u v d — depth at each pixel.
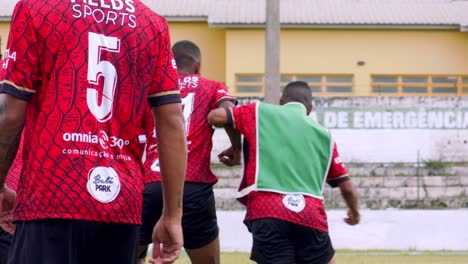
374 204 24.47
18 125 3.24
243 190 6.36
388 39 36.78
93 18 3.30
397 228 19.81
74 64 3.24
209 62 37.47
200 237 6.64
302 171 6.34
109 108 3.30
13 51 3.22
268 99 23.56
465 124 26.72
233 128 6.57
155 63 3.43
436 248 19.53
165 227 3.51
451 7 37.53
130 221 3.31
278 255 6.21
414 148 26.73
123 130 3.34
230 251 16.48
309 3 37.69
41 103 3.24
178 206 3.51
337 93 36.91
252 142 6.35
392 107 26.73
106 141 3.29
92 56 3.27
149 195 6.38
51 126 3.21
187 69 6.81
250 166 6.35
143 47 3.39
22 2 3.26
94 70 3.27
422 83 36.88
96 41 3.28
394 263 12.34
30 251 3.19
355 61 36.75
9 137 3.26
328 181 6.71
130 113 3.35
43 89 3.24
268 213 6.21
